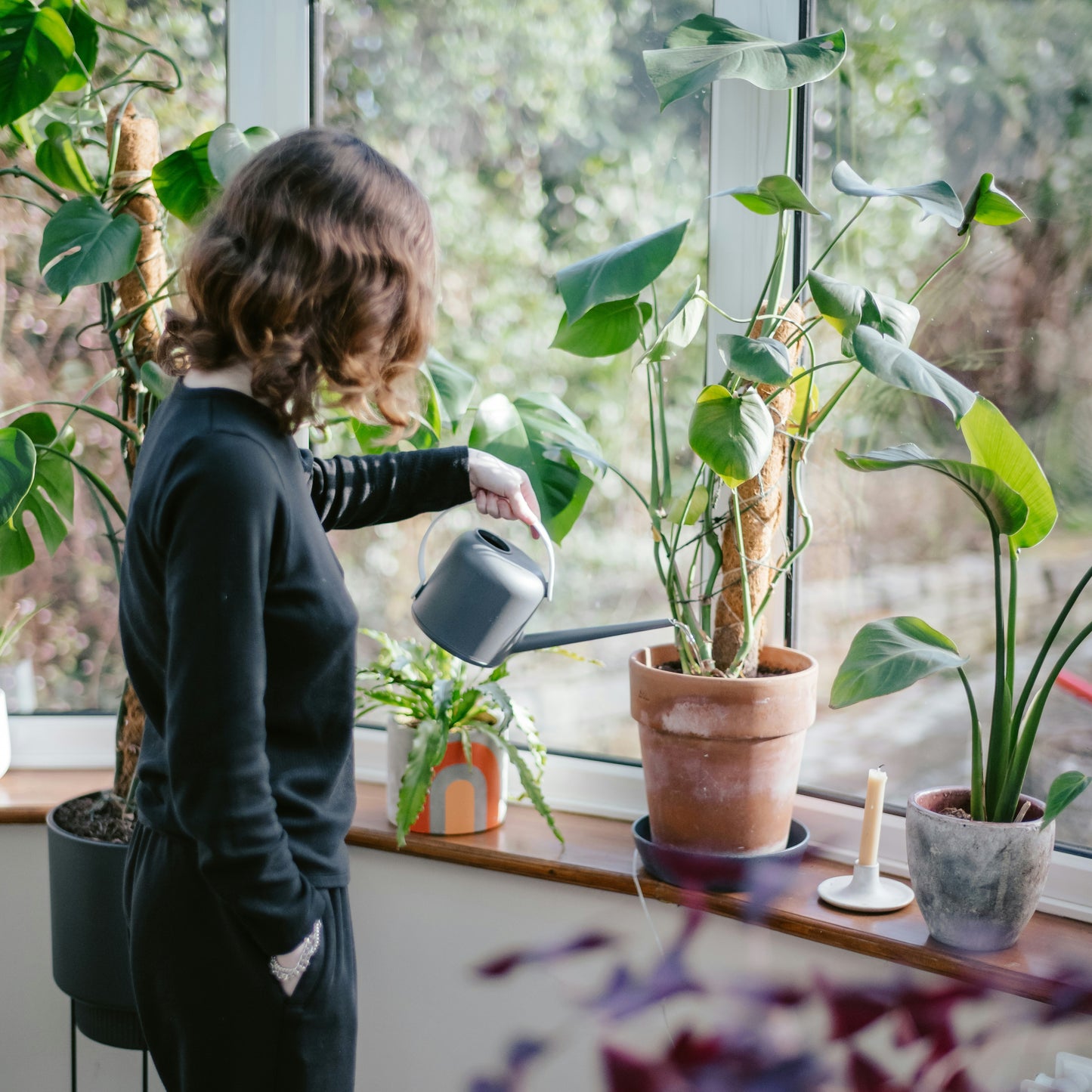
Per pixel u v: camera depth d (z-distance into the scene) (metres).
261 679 1.01
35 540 1.98
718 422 1.24
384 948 1.74
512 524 1.86
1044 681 1.43
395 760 1.68
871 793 1.43
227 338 1.07
